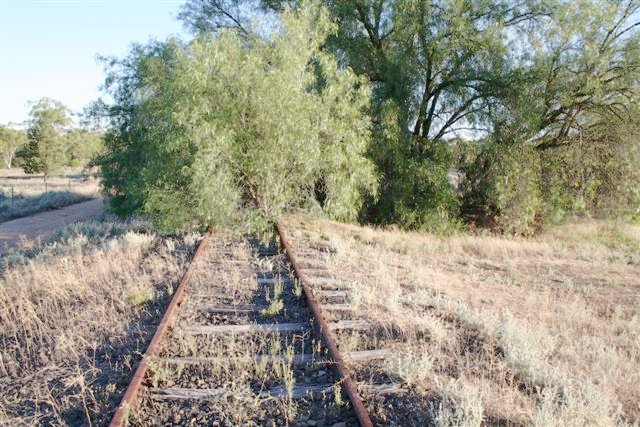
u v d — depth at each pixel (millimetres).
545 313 7500
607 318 7930
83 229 15266
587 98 17891
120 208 19078
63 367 4656
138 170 16438
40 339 5273
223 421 3703
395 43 17891
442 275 9875
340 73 13664
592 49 16812
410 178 17562
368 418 3523
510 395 4125
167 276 7719
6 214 22875
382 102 17328
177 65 12844
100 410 3867
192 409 3848
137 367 4410
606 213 18406
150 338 5180
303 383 4270
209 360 4609
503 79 17000
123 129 17984
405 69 17344
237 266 8578
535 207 17797
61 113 46188
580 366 5262
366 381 4348
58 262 8766
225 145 11148
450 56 17438
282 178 12523
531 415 3783
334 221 17594
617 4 17453
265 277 7832
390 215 18844
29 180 52531
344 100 13383
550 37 17188
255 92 11867
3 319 6031
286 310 6227
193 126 11258
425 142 18547
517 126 17141
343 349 4965
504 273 11273
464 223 19797
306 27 13445
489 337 5609
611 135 18281
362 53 18938
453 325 5957
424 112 18547
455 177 20812
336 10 18328
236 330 5461
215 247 10328
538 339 5695
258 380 4324
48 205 27312
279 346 4891
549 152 18844
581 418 3861
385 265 9594
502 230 19359
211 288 7113
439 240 15414
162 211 12172
